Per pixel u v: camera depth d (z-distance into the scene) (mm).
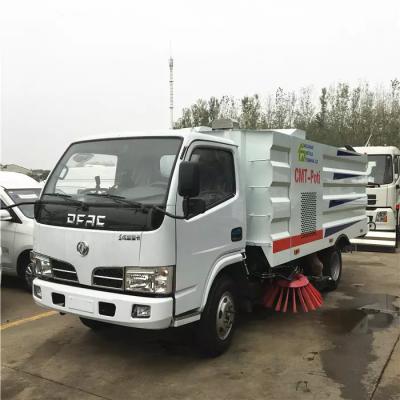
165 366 4480
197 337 4535
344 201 7504
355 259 10414
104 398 3859
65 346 4992
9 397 3879
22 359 4656
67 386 4078
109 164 4449
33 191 7984
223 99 30109
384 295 7203
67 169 4660
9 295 7102
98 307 4016
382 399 3799
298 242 5859
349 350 4863
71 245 4215
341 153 7316
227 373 4316
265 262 5281
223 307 4711
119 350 4879
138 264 3885
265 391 3963
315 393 3918
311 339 5203
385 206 11398
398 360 4586
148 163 4266
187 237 4109
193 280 4191
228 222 4699
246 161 5219
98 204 4160
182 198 4070
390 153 11586
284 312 6234
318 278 6734
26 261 7297
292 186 5645
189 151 4258
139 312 3867
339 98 30578
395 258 10523
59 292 4242
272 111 30547
